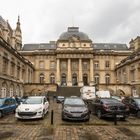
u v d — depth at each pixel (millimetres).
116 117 15281
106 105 16406
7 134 10859
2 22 49781
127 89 48156
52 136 10430
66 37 63500
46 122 14984
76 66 62844
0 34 47469
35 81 62031
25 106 16141
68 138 10016
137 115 18672
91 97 33312
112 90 49250
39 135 10648
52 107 28828
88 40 61938
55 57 63031
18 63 43344
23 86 48781
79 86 54781
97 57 63500
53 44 69500
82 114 15289
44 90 49531
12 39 55781
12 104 20047
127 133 11266
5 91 34188
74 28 65625
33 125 13695
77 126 13438
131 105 20156
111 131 11805
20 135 10617
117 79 60188
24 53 62812
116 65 61531
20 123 14438
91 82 60375
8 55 35375
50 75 62500
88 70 62500
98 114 17578
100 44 70625
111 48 68500
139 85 41875
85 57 60938
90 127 13086
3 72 33094
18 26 66062
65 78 62469
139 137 10281
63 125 13781
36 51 62688
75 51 60500
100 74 62844
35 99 18188
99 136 10484
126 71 49969
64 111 15578
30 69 57312
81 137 10250
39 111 15969
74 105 16250
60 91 50906
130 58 48000
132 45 65438
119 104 16688
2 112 17109
